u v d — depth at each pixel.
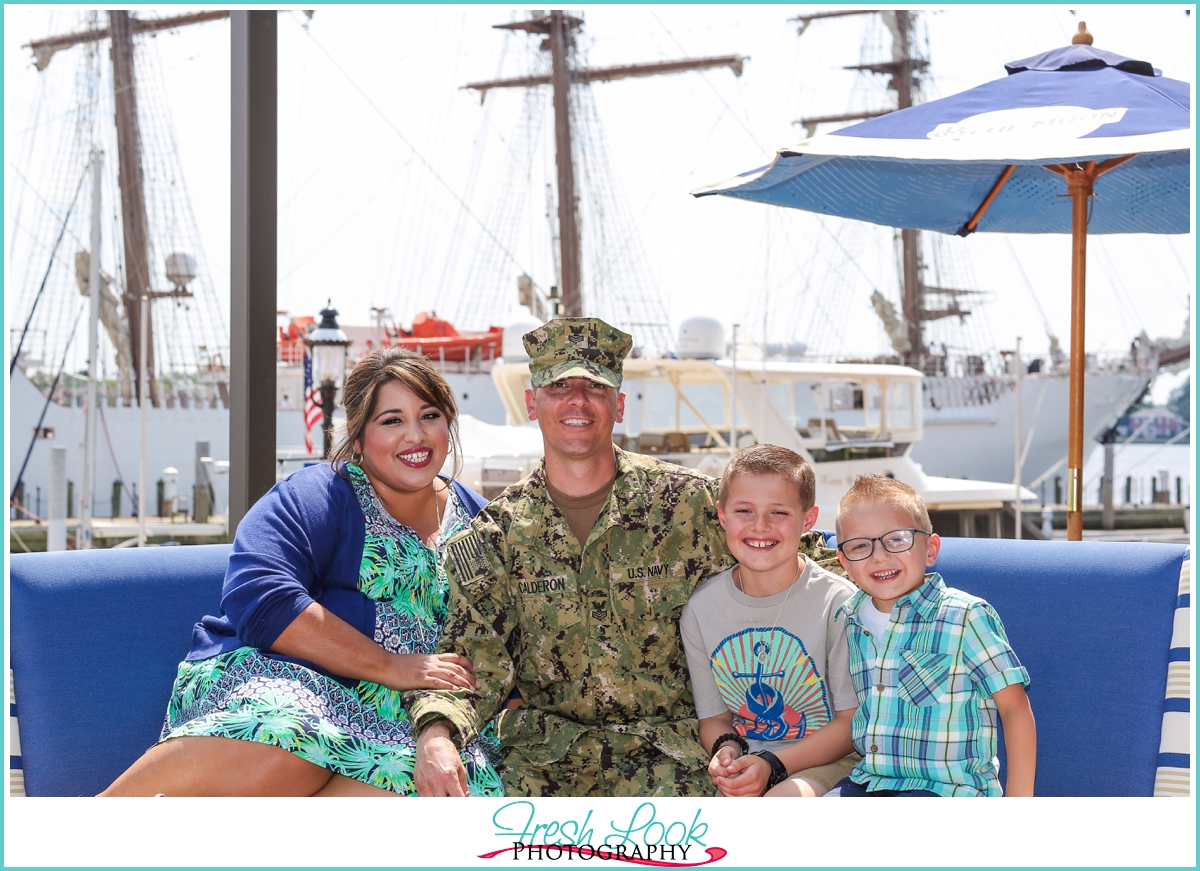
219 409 23.62
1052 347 23.47
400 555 2.32
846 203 3.98
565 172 23.27
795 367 11.45
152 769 1.96
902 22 22.97
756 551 2.12
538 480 2.31
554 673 2.24
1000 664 1.99
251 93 3.12
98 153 11.82
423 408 2.36
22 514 22.05
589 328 2.27
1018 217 4.23
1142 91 2.71
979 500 12.96
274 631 2.11
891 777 2.05
